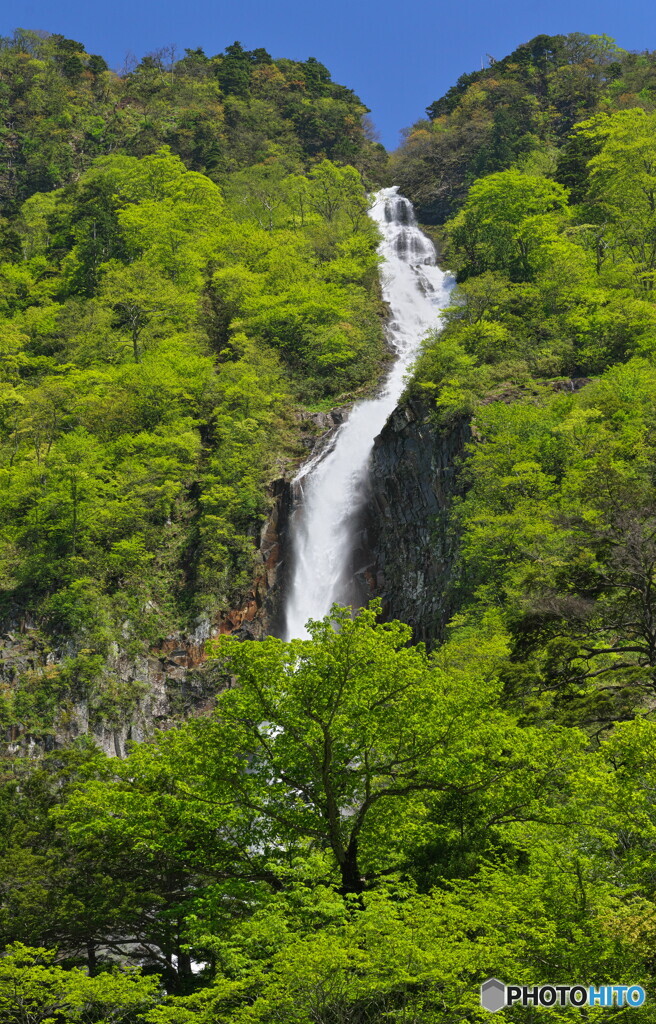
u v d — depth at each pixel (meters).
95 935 49.12
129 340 152.88
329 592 114.81
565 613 45.59
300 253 167.75
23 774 86.75
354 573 113.31
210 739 38.69
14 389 139.25
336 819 37.38
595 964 30.08
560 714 42.03
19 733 100.88
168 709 109.06
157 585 116.19
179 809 37.91
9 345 156.25
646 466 66.00
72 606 109.06
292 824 38.03
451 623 83.00
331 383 141.25
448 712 38.78
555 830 34.75
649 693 42.62
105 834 46.66
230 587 116.69
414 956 28.00
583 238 143.62
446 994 28.77
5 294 178.75
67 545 115.31
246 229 171.00
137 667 109.62
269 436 128.75
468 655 64.38
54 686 104.06
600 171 154.88
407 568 107.88
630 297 121.06
